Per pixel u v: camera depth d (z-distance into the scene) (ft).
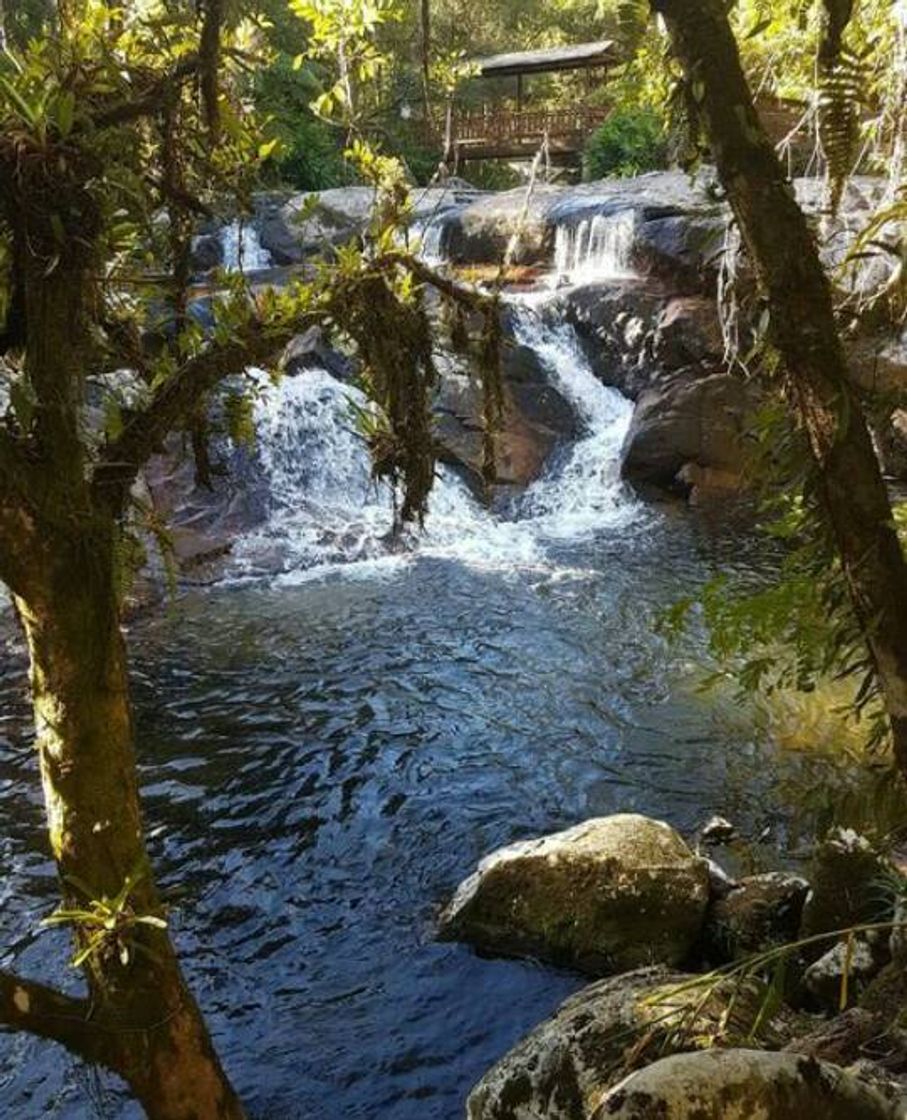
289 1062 11.95
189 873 15.29
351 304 7.00
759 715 19.08
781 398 5.27
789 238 4.63
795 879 13.28
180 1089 5.94
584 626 23.22
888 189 8.30
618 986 9.57
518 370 34.60
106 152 5.25
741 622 6.25
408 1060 11.95
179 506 27.78
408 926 14.17
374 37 8.31
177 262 6.79
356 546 27.84
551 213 41.11
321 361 32.58
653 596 24.75
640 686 20.49
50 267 4.97
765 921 12.76
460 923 13.75
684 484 31.50
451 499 30.37
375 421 8.89
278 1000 12.92
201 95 6.42
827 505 4.77
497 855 14.15
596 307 35.55
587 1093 8.28
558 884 13.41
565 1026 8.96
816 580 5.60
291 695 20.35
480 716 19.56
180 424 6.30
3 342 5.49
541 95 64.44
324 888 14.99
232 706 19.93
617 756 18.17
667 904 13.05
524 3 54.90
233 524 27.89
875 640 4.76
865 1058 8.32
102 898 5.65
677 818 16.43
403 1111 11.32
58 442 5.28
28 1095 11.44
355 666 21.54
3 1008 5.69
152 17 6.32
